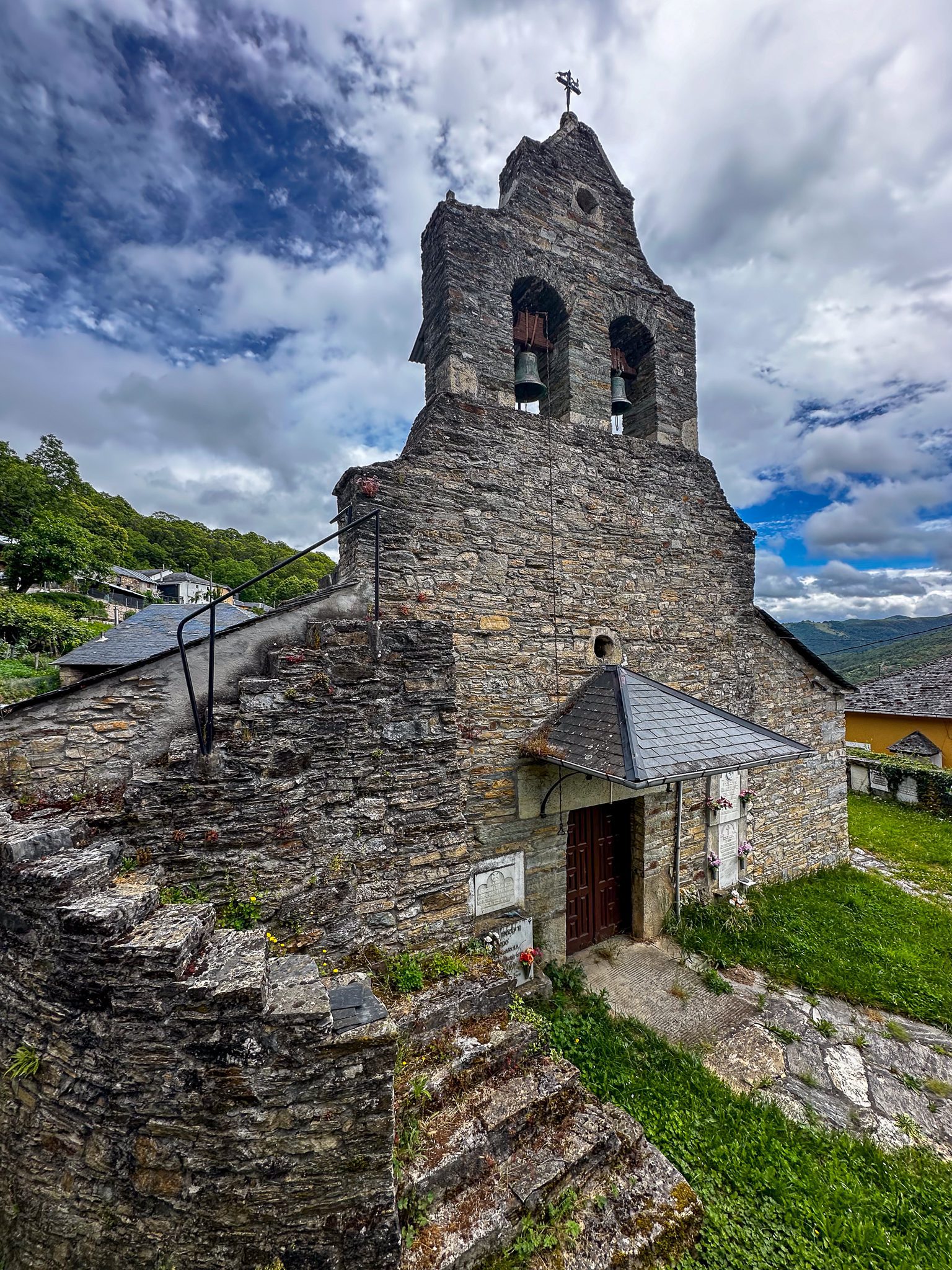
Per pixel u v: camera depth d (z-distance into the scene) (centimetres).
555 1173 287
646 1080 402
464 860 428
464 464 505
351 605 437
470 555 504
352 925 366
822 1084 424
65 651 1905
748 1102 390
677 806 650
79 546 2552
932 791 1263
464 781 496
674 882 648
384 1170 239
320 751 371
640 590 621
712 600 689
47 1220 245
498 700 516
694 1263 273
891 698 1772
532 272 571
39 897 253
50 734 344
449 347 516
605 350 614
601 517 592
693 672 668
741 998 521
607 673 552
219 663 380
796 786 800
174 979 231
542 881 538
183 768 333
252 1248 227
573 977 523
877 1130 384
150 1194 231
